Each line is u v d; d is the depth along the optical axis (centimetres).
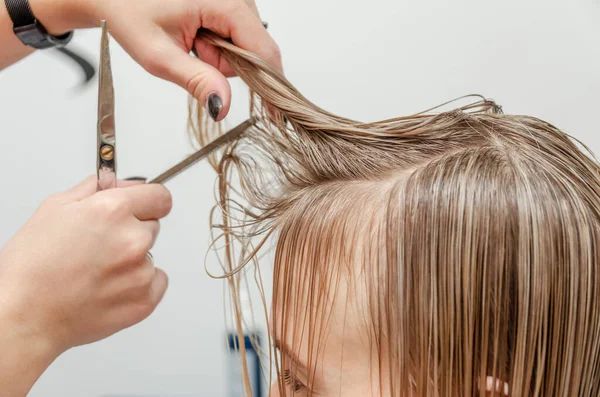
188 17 55
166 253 95
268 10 88
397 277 43
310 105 55
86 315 47
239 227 59
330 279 46
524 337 41
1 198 96
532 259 40
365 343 45
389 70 89
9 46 66
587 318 41
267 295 84
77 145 95
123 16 55
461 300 41
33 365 45
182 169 54
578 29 82
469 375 42
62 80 92
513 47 85
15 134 94
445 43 87
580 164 46
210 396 99
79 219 46
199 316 97
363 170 50
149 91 92
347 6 88
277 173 58
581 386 43
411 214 43
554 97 85
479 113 51
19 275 44
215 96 51
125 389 100
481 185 42
